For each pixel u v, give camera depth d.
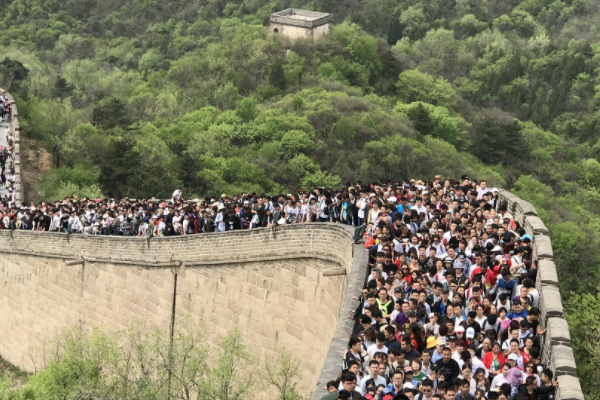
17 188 82.00
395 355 26.84
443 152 138.25
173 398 44.25
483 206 38.72
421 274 32.19
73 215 59.31
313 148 132.62
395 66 183.38
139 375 50.59
